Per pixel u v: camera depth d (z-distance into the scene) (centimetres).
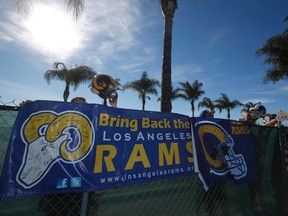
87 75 2005
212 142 269
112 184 186
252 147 314
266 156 338
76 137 182
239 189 294
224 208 273
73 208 193
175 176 224
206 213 258
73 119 185
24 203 178
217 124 284
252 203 303
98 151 188
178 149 237
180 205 240
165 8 782
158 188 232
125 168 197
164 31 764
